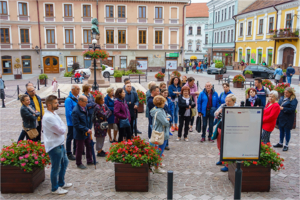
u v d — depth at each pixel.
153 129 6.03
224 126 4.19
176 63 41.78
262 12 36.75
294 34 30.56
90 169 6.25
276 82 22.20
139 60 41.03
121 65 40.81
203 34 67.81
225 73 37.69
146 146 5.35
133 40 40.38
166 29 40.75
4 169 5.00
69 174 5.96
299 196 4.99
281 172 6.04
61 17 38.19
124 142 5.40
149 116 7.62
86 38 39.25
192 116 8.59
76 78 26.22
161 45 40.97
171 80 9.40
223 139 4.21
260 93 8.86
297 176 5.84
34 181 5.14
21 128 9.91
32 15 37.44
